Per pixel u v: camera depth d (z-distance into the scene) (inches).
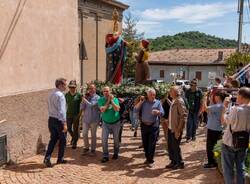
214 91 358.6
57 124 354.3
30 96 385.1
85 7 1170.0
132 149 426.0
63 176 324.8
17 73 369.1
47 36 422.6
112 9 1343.5
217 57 2176.4
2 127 340.2
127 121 569.6
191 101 465.4
